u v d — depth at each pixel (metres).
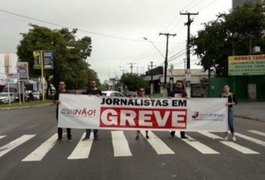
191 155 11.78
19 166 10.55
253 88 49.19
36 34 65.69
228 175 9.20
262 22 52.59
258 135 16.75
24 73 54.66
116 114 15.62
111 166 10.31
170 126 15.80
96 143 14.43
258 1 54.69
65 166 10.42
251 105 37.06
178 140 15.08
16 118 27.12
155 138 15.67
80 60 70.44
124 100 15.63
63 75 67.31
